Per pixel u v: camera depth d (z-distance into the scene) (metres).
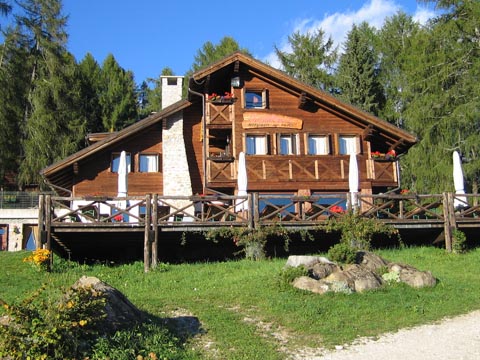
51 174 23.33
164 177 23.88
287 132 24.38
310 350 9.85
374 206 19.42
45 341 8.14
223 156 23.66
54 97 37.84
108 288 10.50
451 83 29.92
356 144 24.89
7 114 36.62
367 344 10.12
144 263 17.05
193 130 25.30
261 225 18.19
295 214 20.34
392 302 12.68
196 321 11.29
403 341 10.23
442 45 30.23
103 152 24.30
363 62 41.72
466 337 10.36
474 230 20.33
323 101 24.53
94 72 49.44
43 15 39.12
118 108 46.78
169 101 28.70
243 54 23.83
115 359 8.66
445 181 29.72
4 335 8.17
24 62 38.00
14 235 31.56
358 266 14.44
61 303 8.88
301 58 44.88
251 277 15.02
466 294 13.59
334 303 12.55
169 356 9.22
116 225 17.34
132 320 10.25
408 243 20.66
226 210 18.36
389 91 42.44
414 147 30.53
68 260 17.98
